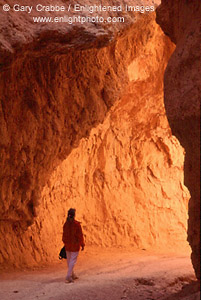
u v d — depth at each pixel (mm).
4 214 10039
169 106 5336
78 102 10422
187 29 5605
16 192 10078
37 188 10469
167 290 7406
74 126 10562
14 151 9531
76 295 7105
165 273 8828
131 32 10258
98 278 8750
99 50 10422
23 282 8609
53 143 10258
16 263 10414
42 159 10180
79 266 10656
